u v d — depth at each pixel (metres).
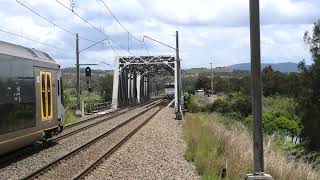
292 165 16.39
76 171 15.45
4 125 15.95
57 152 20.17
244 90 95.00
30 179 13.74
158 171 15.99
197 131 28.91
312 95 56.28
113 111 61.81
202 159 17.12
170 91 112.25
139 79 106.75
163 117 47.91
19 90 17.50
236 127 34.28
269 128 49.69
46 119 20.73
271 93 111.31
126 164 17.31
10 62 16.67
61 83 23.81
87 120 42.34
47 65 21.20
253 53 9.40
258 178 9.24
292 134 50.81
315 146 42.62
